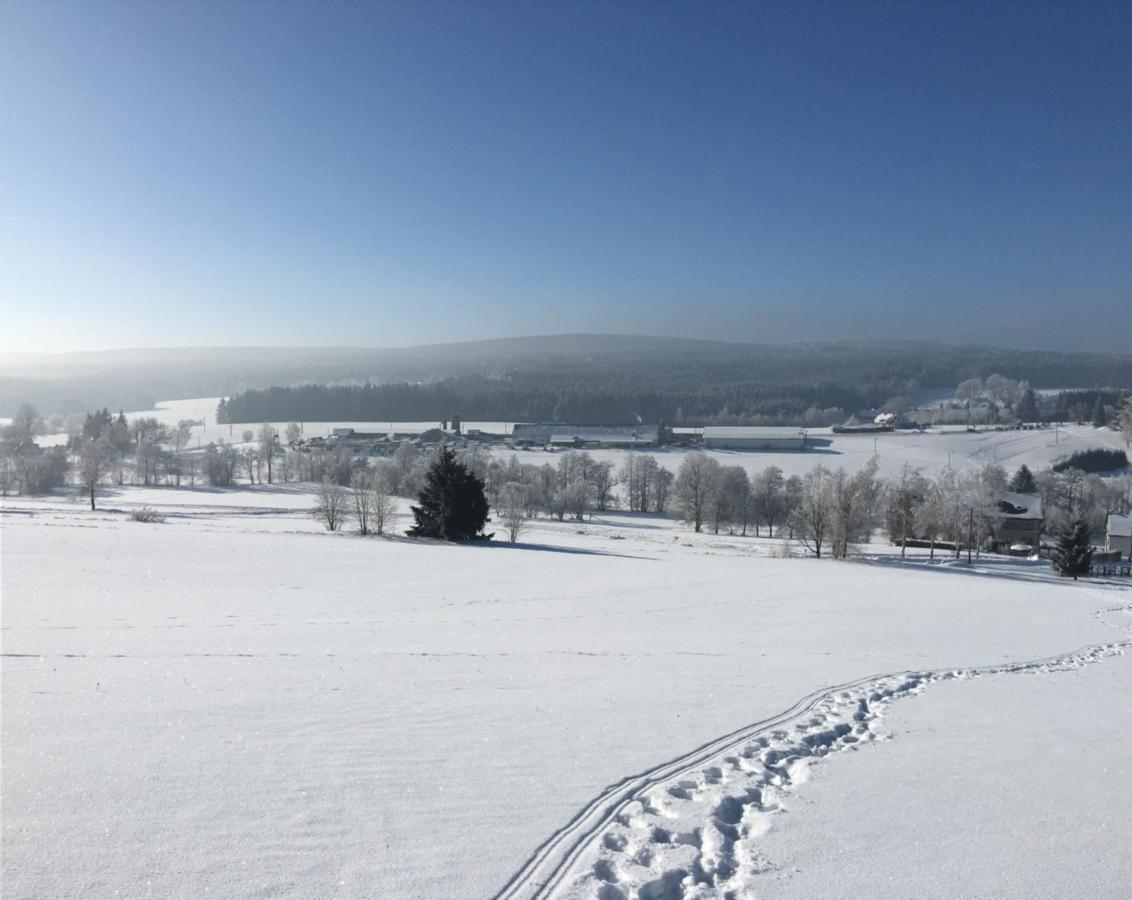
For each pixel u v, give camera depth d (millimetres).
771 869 7375
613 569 42156
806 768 10320
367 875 6762
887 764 10594
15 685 12219
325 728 10695
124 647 15680
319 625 20047
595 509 113312
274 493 112562
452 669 14984
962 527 78000
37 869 6578
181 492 110562
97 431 159250
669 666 16344
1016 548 78375
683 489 94812
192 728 10414
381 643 17703
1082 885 7238
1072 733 12477
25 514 65750
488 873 6918
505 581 34188
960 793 9508
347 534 60031
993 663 18875
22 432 148500
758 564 51250
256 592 26547
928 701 14453
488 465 118375
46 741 9633
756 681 15078
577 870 7078
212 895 6312
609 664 16297
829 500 66438
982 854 7824
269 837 7363
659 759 10109
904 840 8102
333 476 119312
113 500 94688
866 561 63156
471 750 10102
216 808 7922
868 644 20766
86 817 7578
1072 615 30750
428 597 27562
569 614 24734
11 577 26734
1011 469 123812
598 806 8500
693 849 7664
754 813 8680
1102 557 72750
